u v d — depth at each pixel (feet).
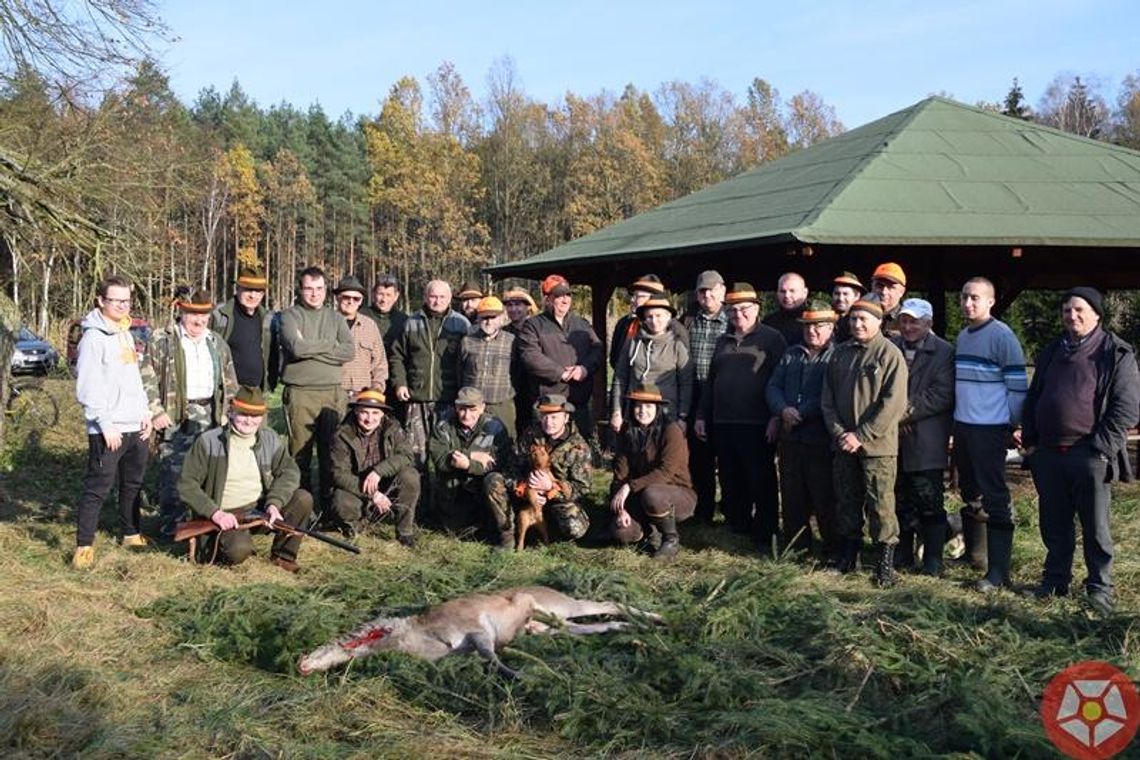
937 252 32.42
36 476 33.83
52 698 14.71
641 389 25.34
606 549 25.46
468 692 15.35
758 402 25.71
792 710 14.11
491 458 26.14
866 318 22.03
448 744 13.78
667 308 26.45
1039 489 21.34
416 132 192.85
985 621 18.39
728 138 211.20
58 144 48.34
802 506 24.81
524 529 25.31
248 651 17.28
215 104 229.25
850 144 39.45
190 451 23.16
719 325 27.20
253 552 24.08
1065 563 21.24
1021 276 34.63
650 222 41.06
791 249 29.53
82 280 51.83
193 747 13.78
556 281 28.60
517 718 14.56
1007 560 22.15
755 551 25.45
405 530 25.48
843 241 28.86
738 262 35.94
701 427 26.63
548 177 194.59
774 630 17.76
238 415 23.11
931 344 22.99
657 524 24.89
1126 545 25.52
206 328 26.30
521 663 16.58
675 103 212.02
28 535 24.73
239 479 23.32
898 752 13.08
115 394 22.79
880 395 22.09
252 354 27.73
